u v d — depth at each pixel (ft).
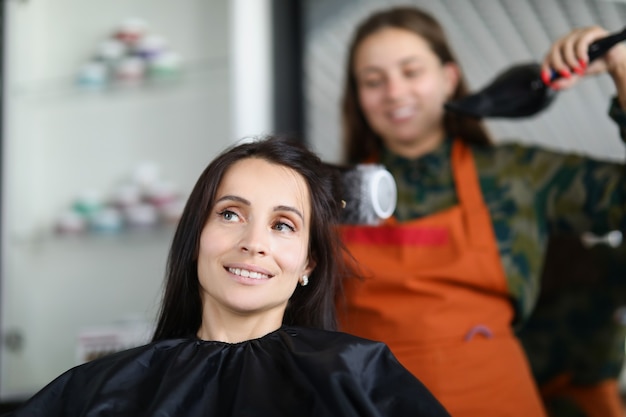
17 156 6.00
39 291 6.19
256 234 2.53
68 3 6.28
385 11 4.35
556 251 5.02
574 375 5.01
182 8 5.97
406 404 2.31
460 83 4.44
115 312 6.08
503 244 3.80
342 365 2.27
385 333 3.69
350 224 3.20
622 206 3.63
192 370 2.38
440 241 3.81
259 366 2.40
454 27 5.08
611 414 4.93
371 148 4.46
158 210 5.72
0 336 5.71
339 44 5.25
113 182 6.20
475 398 3.58
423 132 4.17
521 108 3.61
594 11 4.79
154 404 2.28
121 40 5.92
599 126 4.95
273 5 5.24
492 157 4.07
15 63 5.97
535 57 4.95
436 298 3.69
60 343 6.15
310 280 2.85
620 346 4.96
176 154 6.02
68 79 6.02
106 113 6.22
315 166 2.79
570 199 3.85
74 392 2.43
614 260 4.90
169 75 5.74
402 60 4.09
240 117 5.22
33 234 6.14
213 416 2.34
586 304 4.98
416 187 4.13
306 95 5.29
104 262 6.12
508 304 3.85
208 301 2.63
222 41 5.82
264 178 2.61
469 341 3.66
